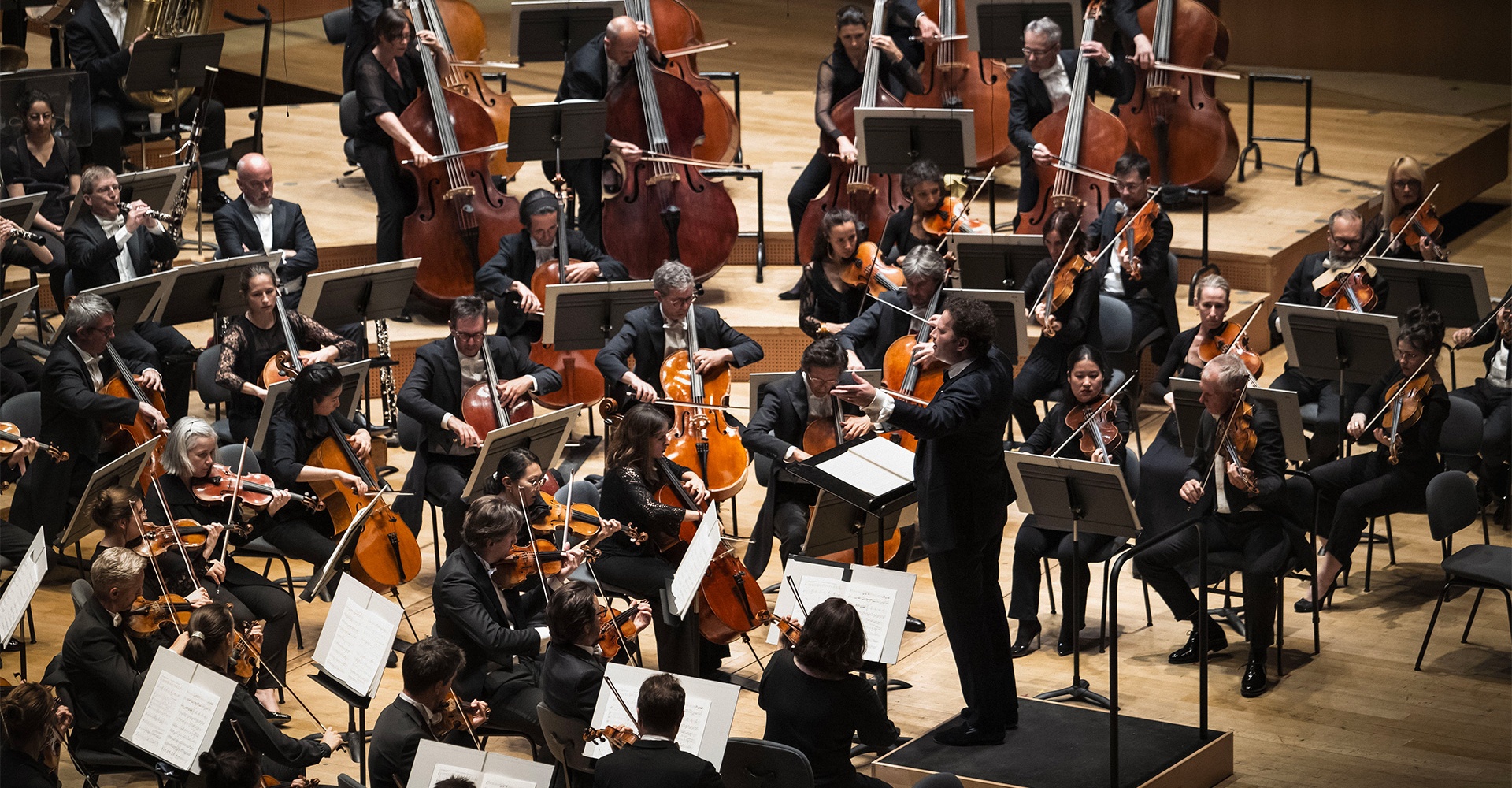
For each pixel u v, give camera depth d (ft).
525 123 70.90
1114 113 85.30
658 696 37.73
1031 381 66.08
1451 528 54.08
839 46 79.36
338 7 105.50
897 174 75.87
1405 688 52.54
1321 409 64.95
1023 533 55.06
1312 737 49.47
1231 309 78.84
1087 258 65.46
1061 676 53.42
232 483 53.21
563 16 81.20
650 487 50.83
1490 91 119.44
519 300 67.87
